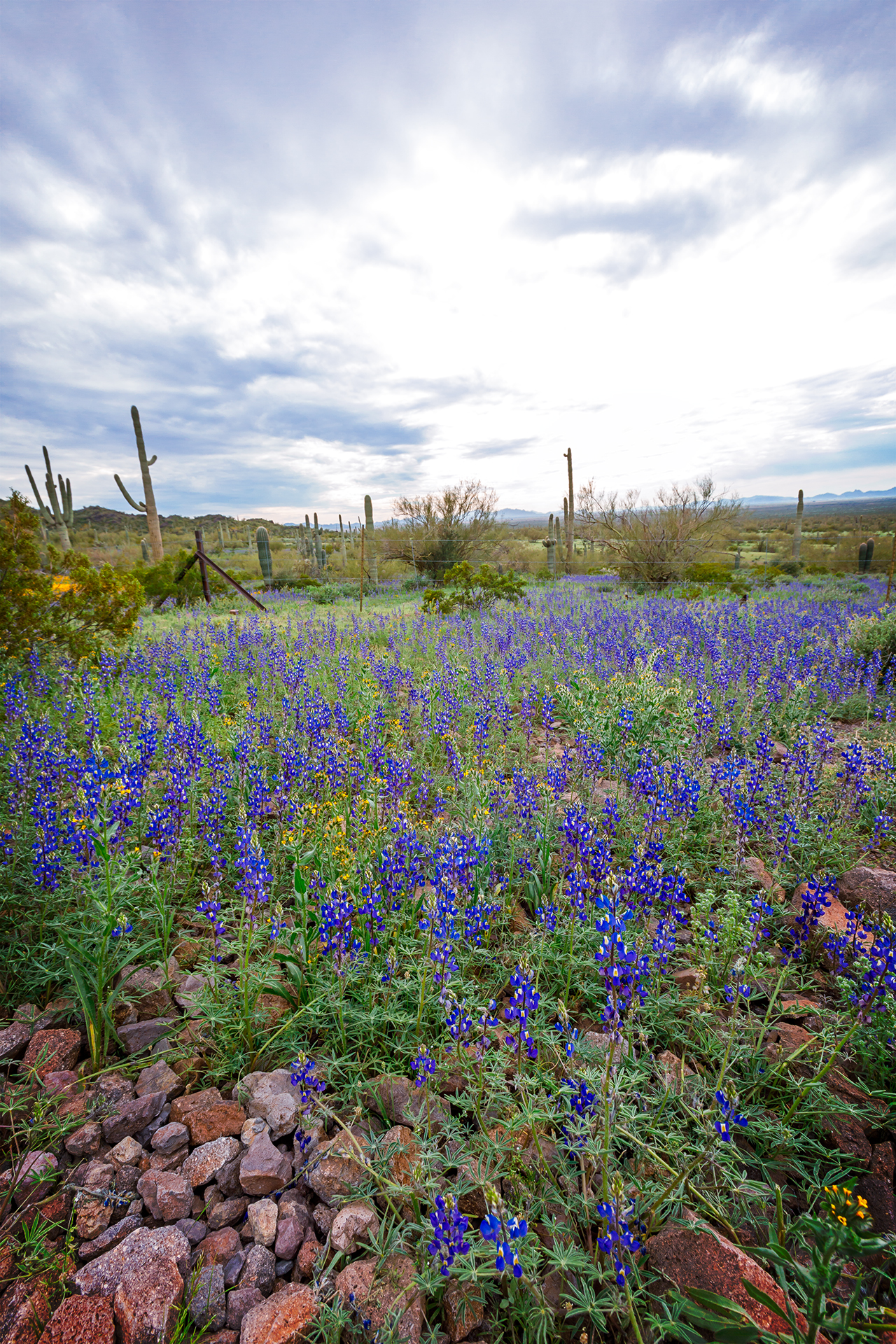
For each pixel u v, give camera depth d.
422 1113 2.41
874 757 4.98
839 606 15.23
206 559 19.80
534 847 4.17
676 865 4.05
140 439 28.78
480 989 3.18
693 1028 2.87
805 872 4.22
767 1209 2.17
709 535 24.81
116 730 6.80
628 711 5.72
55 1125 2.37
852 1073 2.67
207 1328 1.86
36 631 8.73
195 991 3.13
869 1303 1.87
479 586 18.83
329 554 44.72
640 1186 2.12
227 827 4.58
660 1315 1.83
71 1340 1.75
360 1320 1.85
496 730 6.66
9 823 4.18
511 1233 1.63
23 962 3.27
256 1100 2.56
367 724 6.25
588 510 24.44
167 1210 2.15
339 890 2.72
